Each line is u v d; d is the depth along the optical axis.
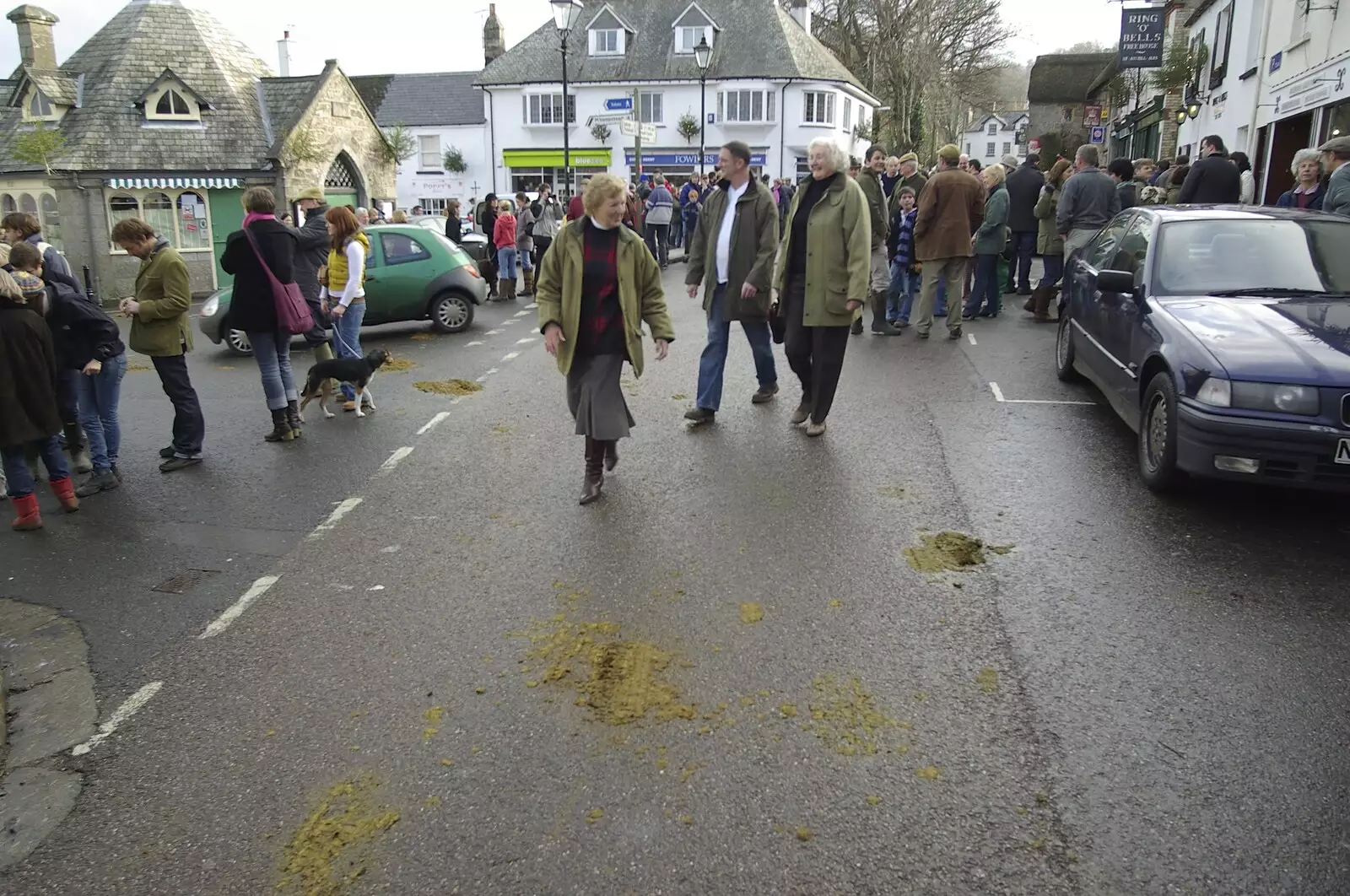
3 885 2.70
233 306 6.98
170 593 4.60
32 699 3.70
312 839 2.84
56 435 5.68
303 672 3.81
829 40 50.22
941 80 45.75
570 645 3.93
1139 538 4.88
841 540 4.93
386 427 7.57
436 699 3.57
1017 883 2.59
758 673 3.67
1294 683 3.53
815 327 6.47
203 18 23.59
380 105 48.12
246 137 22.52
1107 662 3.70
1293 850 2.69
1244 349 5.03
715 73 42.50
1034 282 16.38
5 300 5.27
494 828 2.86
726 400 7.93
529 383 9.10
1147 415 5.63
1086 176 10.46
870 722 3.34
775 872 2.65
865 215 6.21
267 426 7.80
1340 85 12.88
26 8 21.44
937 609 4.16
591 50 44.28
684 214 26.00
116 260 21.12
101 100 21.41
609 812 2.90
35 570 4.93
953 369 8.96
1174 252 6.37
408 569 4.77
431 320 12.73
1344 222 6.45
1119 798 2.92
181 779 3.16
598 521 5.28
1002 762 3.11
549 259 5.29
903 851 2.71
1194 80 22.83
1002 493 5.58
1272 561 4.57
